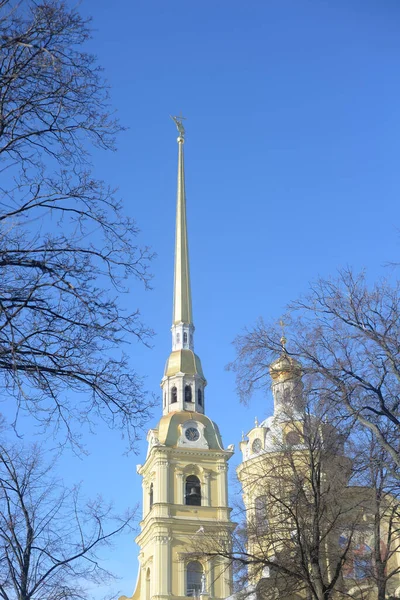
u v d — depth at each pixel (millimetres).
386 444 27422
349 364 28797
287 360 30672
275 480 37875
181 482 82812
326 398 28719
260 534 38688
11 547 29297
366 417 29359
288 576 35938
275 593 39438
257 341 31438
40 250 17328
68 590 30000
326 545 36469
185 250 102750
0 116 16781
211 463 84688
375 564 33594
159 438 85750
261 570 38656
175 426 86500
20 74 17094
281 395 33344
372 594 44688
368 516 34562
